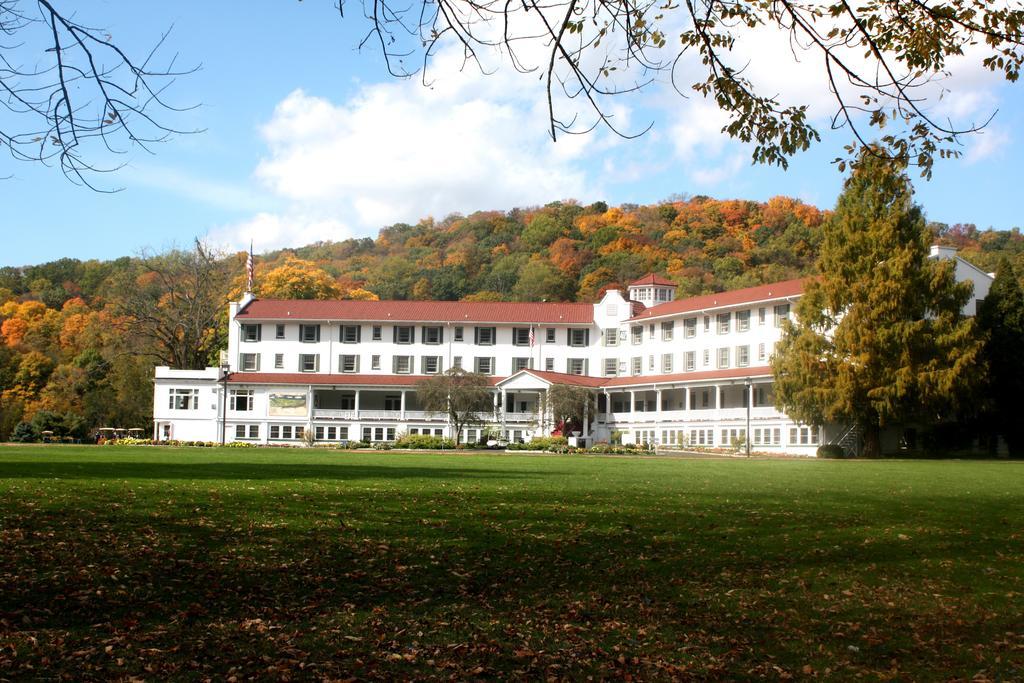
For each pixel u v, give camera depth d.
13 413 93.94
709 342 79.94
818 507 21.00
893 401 57.56
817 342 60.25
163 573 12.62
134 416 95.56
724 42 10.55
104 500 18.27
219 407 83.69
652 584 13.09
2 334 115.19
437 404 72.50
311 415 83.31
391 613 11.34
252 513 17.28
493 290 146.00
